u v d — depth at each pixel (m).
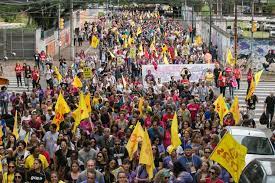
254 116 41.53
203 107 30.83
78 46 88.88
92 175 15.74
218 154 17.78
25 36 74.62
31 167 18.95
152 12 130.00
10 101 40.09
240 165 17.73
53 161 21.09
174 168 19.08
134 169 20.42
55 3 82.38
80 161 20.62
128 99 33.50
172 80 42.50
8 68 67.19
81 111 24.69
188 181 17.59
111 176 18.75
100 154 19.81
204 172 17.59
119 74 49.53
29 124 25.62
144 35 87.50
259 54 69.12
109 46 76.69
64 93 36.34
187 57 61.44
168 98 32.03
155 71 49.44
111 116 28.83
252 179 17.84
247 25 86.88
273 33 82.69
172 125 21.77
